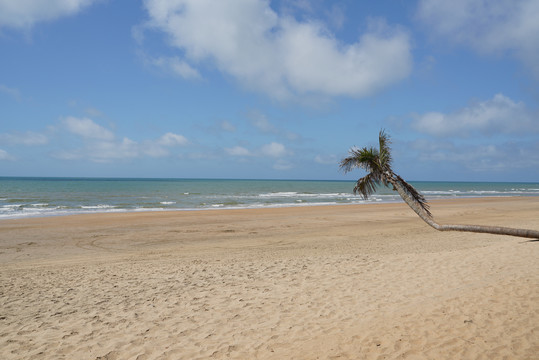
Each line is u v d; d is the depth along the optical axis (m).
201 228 19.23
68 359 4.47
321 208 31.55
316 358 4.34
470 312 5.27
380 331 4.93
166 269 9.55
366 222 22.09
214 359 4.41
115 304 6.51
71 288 7.71
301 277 7.90
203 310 6.06
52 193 54.53
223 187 95.31
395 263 8.66
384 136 7.69
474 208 31.84
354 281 7.32
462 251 9.41
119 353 4.61
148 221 21.92
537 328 4.64
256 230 18.64
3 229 18.28
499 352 4.21
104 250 13.56
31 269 10.09
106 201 40.09
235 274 8.54
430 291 6.31
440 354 4.27
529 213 26.81
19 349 4.77
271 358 4.39
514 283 6.21
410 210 29.64
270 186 109.81
